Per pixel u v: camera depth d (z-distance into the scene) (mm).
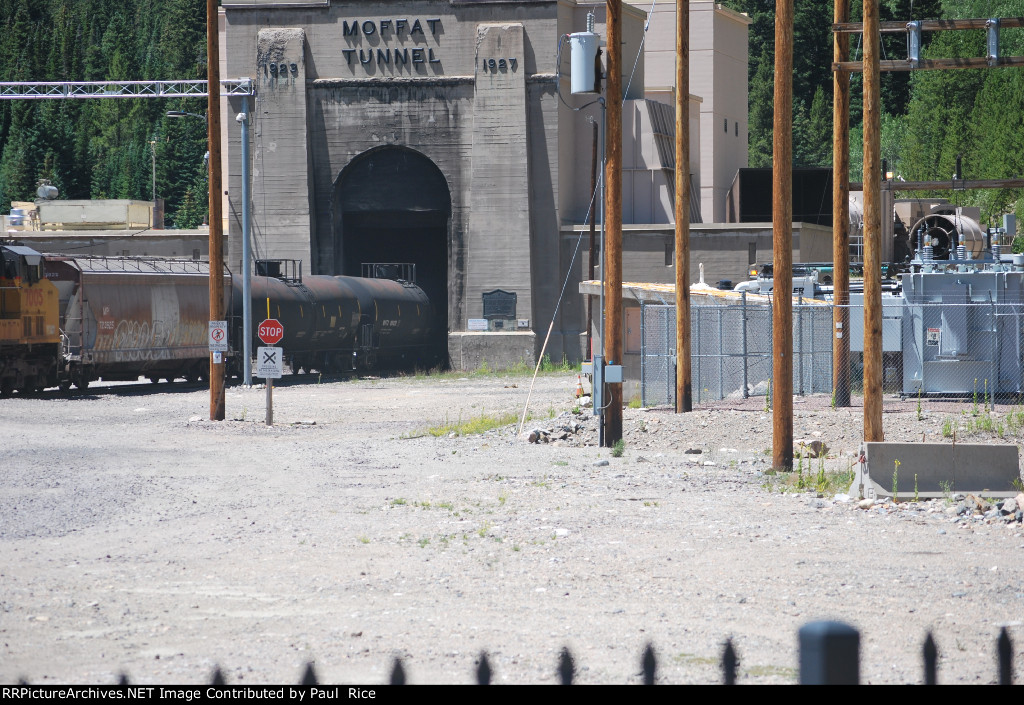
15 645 26844
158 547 40625
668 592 33094
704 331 104625
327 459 68688
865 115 59938
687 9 83938
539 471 62656
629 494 53875
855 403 87562
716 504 50812
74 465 63625
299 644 26953
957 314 92188
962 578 35000
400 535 42969
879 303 59250
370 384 153250
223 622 29344
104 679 23750
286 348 156625
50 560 38125
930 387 92875
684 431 76375
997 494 50531
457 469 63719
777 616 30031
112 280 127438
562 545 40906
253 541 41812
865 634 27969
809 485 56094
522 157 196375
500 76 197375
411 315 193125
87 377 124688
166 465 64688
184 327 139500
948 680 23703
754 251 192500
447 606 31266
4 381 112625
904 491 51281
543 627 28781
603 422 73875
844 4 83250
